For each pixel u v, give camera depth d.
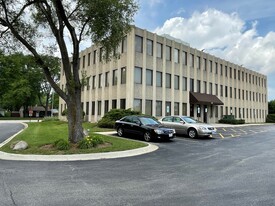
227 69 41.88
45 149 11.67
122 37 14.20
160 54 29.92
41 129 22.75
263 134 22.50
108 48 14.41
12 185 6.41
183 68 32.69
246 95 47.38
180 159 10.19
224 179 7.09
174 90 31.19
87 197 5.52
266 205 5.09
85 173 7.75
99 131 21.14
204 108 36.28
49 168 8.45
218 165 9.02
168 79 30.62
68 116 12.96
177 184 6.57
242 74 46.47
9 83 59.53
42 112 85.75
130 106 26.19
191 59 34.31
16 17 12.82
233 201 5.32
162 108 29.41
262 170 8.23
